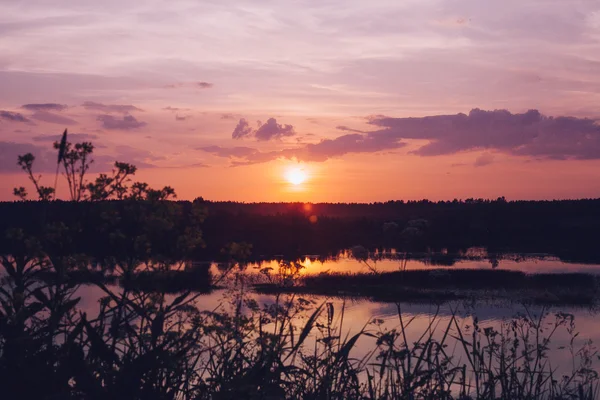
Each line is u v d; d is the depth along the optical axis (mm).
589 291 31750
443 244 68250
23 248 2318
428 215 82375
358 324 16531
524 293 30844
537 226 77062
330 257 55375
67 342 2281
